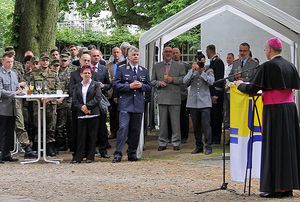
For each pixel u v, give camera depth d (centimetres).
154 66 1305
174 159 1204
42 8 1623
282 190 789
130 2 2527
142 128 1215
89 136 1168
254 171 841
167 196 822
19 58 1611
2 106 1162
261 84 796
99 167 1102
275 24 1195
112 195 828
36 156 1232
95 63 1234
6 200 794
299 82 805
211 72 1245
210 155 1236
